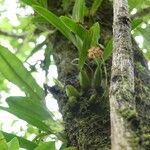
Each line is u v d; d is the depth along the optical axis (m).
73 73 1.22
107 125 1.05
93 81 1.12
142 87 1.13
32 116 1.23
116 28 0.90
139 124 0.79
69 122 1.12
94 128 1.06
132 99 0.82
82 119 1.09
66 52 1.30
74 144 1.08
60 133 1.17
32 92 1.28
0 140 1.04
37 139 1.22
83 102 1.11
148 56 1.77
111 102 0.81
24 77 1.29
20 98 1.24
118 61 0.86
